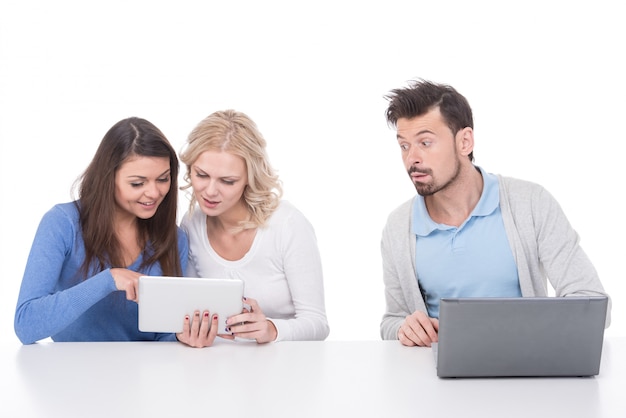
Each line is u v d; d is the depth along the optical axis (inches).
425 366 77.9
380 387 70.2
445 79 157.5
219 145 94.1
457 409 64.1
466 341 71.9
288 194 162.1
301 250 99.2
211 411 63.1
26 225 154.7
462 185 94.9
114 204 94.9
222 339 90.3
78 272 94.3
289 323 92.4
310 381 72.0
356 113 160.6
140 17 154.4
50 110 153.5
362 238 163.8
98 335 97.1
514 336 72.1
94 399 66.0
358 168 161.9
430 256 97.5
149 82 154.7
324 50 159.0
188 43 155.6
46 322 85.4
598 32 154.6
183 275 100.8
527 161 157.9
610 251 156.6
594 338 72.2
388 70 158.9
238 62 157.6
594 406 65.1
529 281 95.1
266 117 159.5
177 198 97.3
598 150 156.3
